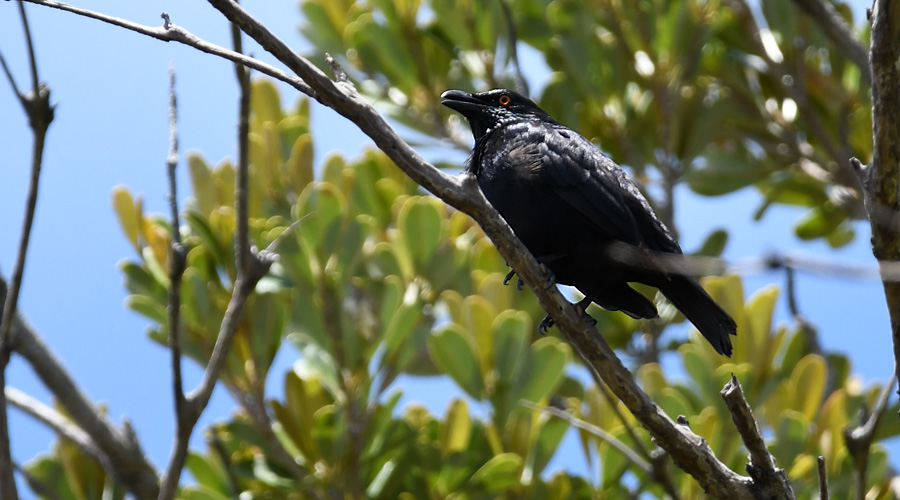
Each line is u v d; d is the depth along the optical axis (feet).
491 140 32.40
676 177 45.37
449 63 46.50
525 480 34.76
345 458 34.06
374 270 38.83
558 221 30.14
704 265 13.39
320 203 36.19
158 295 35.70
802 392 36.73
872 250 20.68
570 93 45.96
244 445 36.29
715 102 46.55
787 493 21.12
